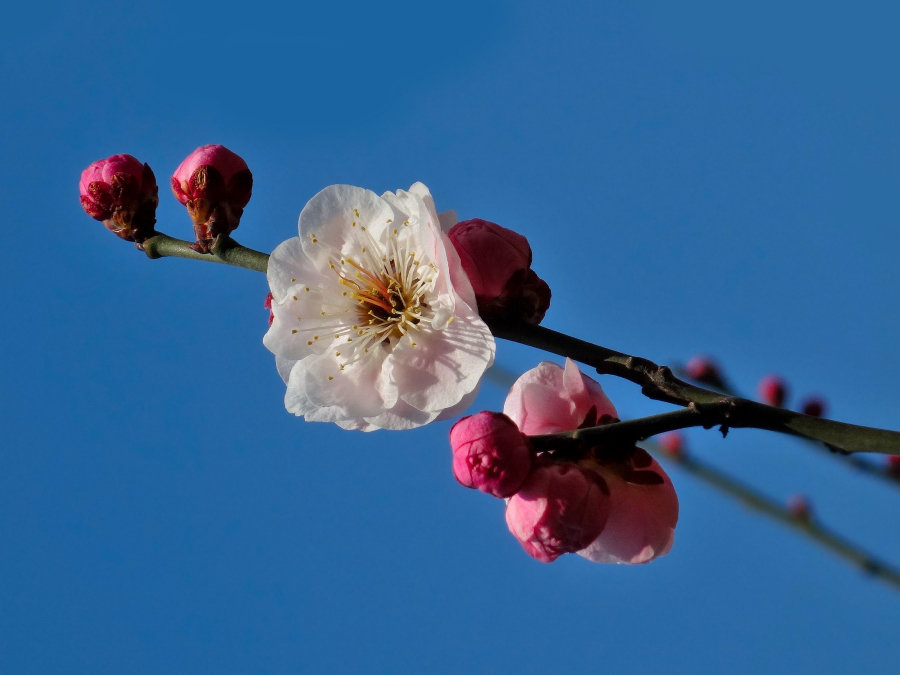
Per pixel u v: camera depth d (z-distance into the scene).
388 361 0.48
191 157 0.49
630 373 0.47
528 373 0.48
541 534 0.47
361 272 0.48
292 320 0.48
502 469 0.46
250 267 0.49
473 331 0.47
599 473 0.47
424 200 0.48
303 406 0.48
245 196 0.49
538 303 0.48
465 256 0.47
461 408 0.48
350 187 0.48
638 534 0.47
